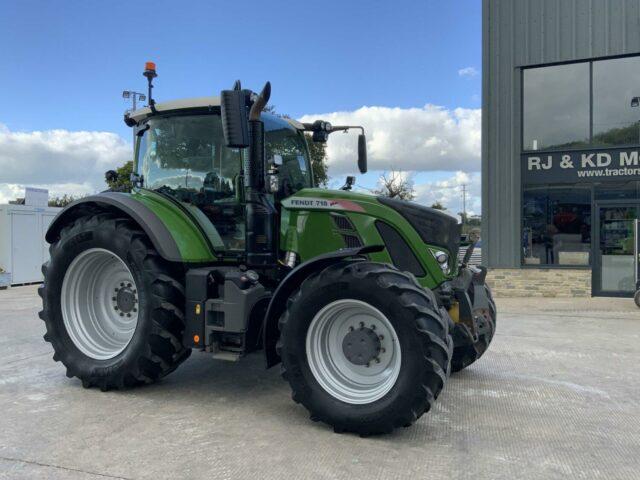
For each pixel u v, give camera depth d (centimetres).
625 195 1150
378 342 383
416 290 361
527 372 553
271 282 469
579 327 817
